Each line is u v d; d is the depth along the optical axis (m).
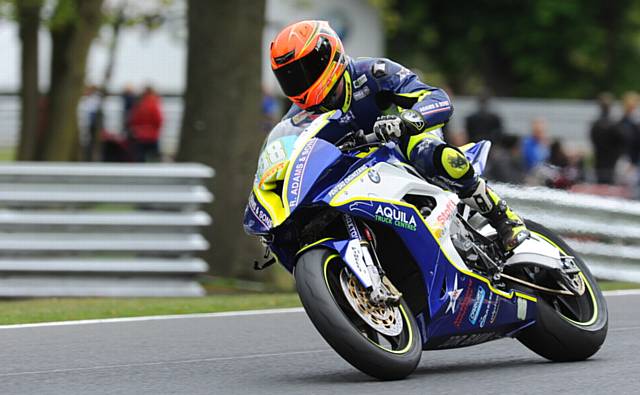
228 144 38.75
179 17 61.44
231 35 38.84
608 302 27.20
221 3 38.81
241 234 38.47
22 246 32.22
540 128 53.81
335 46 16.31
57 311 25.66
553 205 33.41
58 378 17.27
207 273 38.12
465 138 51.62
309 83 16.30
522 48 95.62
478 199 18.25
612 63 98.06
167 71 92.06
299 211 16.08
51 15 50.78
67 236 32.62
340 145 17.03
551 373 17.62
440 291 17.16
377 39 94.25
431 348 17.72
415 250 16.77
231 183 38.62
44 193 32.59
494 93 99.38
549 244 19.47
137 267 32.88
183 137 39.41
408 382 16.61
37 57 54.41
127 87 64.06
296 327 23.06
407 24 96.62
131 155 59.00
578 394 15.80
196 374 17.62
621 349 20.11
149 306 27.20
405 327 16.72
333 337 15.55
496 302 18.03
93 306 27.86
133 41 91.31
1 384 16.81
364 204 16.17
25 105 54.38
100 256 32.91
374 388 16.09
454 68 100.75
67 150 51.84
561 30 94.94
